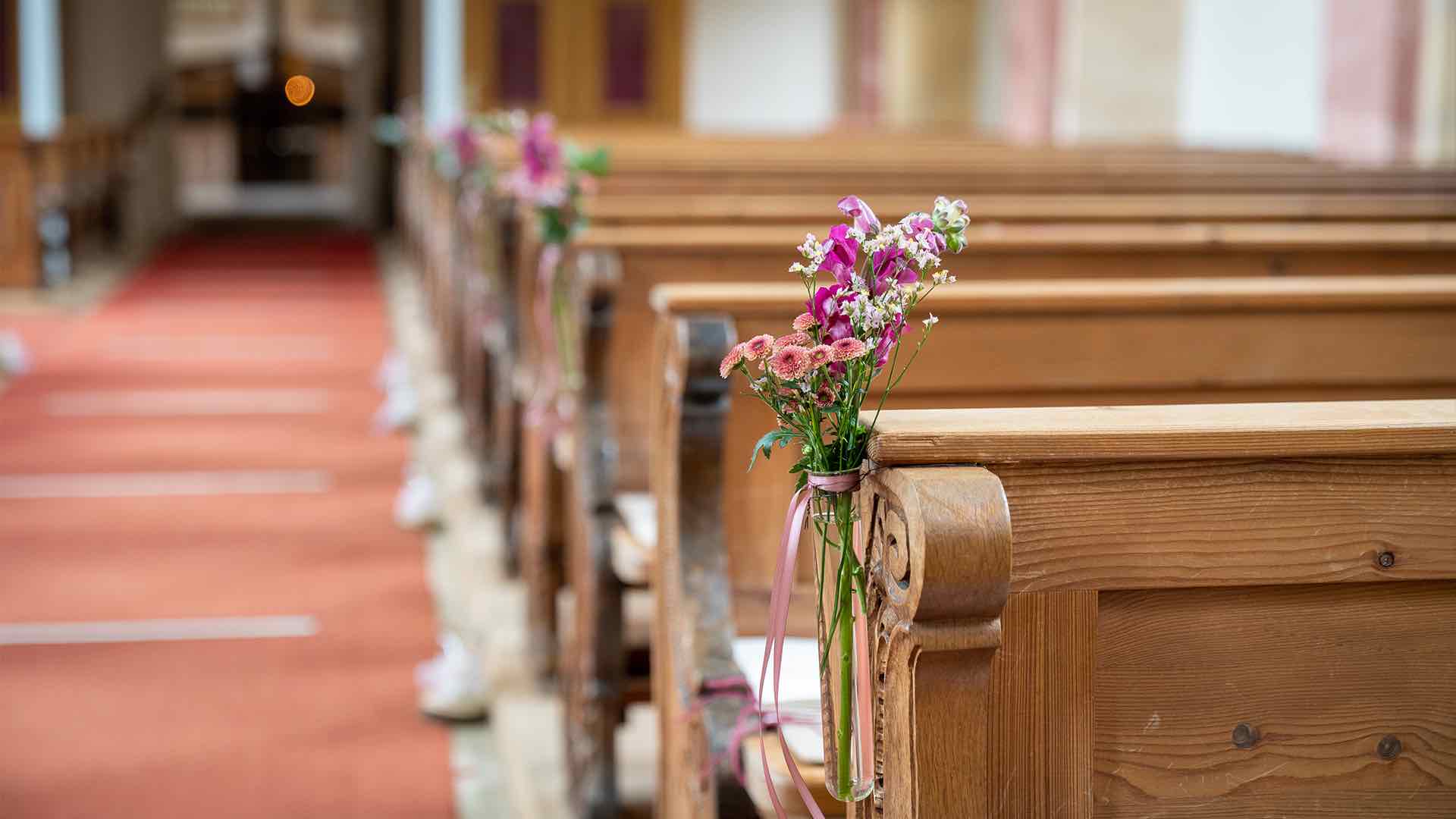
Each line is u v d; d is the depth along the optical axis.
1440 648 1.53
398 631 4.19
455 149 5.53
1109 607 1.46
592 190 3.62
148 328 9.59
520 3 15.77
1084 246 3.22
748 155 7.23
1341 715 1.52
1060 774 1.47
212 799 3.12
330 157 21.14
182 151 20.80
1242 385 2.64
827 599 1.79
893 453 1.39
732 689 2.28
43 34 13.66
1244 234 3.41
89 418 6.85
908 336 2.52
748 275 3.25
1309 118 9.27
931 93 15.20
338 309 10.64
